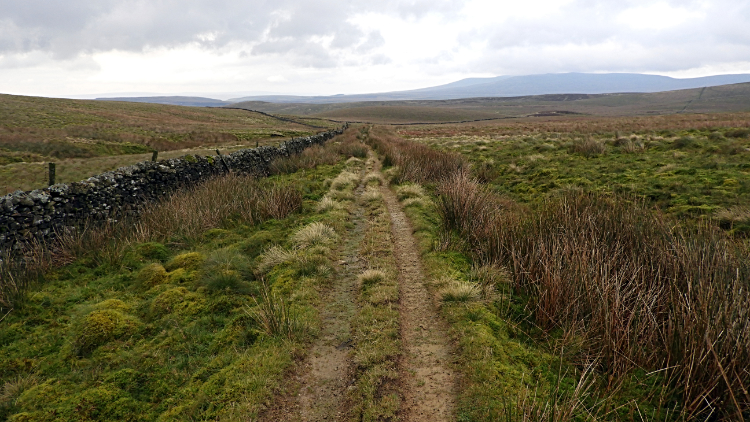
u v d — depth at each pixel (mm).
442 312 5625
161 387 4477
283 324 5258
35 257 7281
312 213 11438
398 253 8141
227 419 3830
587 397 3947
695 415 3686
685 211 9375
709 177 11805
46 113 51531
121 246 8359
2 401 4270
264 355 4746
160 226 9430
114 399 4266
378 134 48969
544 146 22141
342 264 7633
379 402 3949
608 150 18969
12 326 5633
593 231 6840
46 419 3965
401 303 6016
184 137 43219
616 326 4520
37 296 6395
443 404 3928
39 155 24906
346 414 3883
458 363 4516
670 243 6305
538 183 14266
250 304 6141
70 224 8516
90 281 7215
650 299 5039
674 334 4348
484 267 6805
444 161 17281
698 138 20625
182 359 4922
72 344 5258
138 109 84812
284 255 7715
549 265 5898
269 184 15109
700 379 3816
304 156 22672
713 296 4574
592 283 5266
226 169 15648
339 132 57344
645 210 7988
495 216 8695
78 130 38844
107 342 5312
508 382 4090
